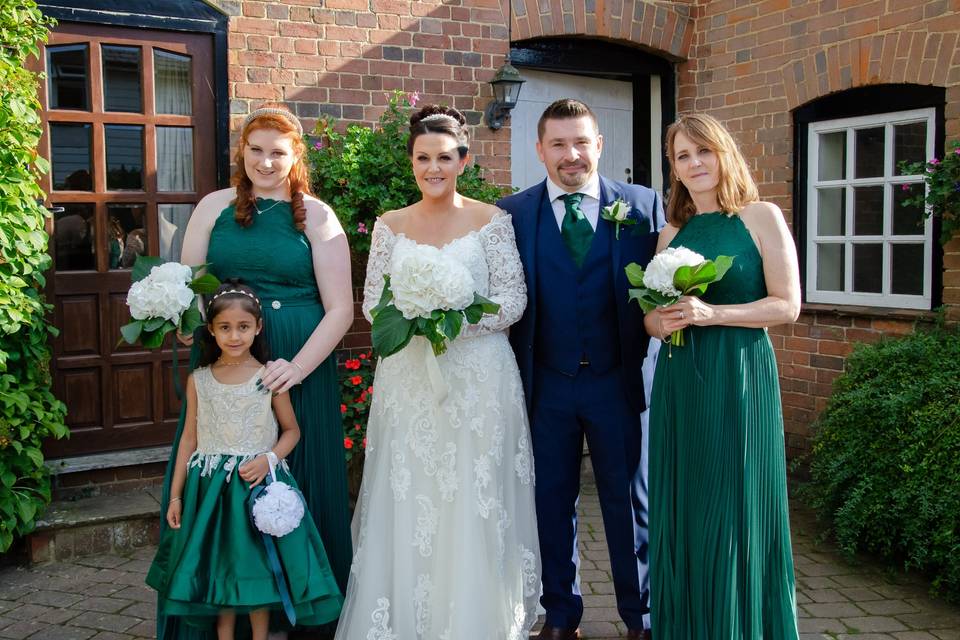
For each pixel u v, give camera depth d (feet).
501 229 9.84
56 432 13.17
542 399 10.07
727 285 8.81
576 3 17.87
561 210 10.12
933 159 14.79
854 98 16.19
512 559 9.53
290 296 9.70
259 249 9.53
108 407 14.78
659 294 8.50
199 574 8.65
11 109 12.51
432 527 9.37
